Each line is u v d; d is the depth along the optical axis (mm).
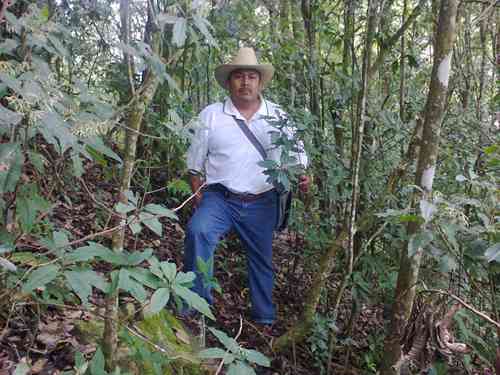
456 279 2490
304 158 2938
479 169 3002
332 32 3631
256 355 1385
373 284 3129
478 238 1903
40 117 1185
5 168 1205
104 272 2365
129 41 1611
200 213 2775
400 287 1998
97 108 1462
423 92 3912
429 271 2482
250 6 4148
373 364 2920
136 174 3656
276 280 3648
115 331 1725
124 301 2477
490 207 1903
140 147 3672
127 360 1938
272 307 2998
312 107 3648
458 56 3484
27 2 1569
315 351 2867
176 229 3959
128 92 2820
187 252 2688
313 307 2744
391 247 3107
